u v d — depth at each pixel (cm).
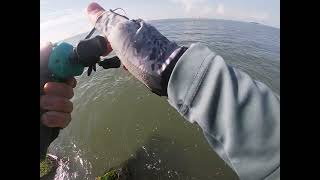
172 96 95
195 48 96
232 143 82
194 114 90
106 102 897
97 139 800
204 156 688
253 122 82
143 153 724
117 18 119
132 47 107
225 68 89
